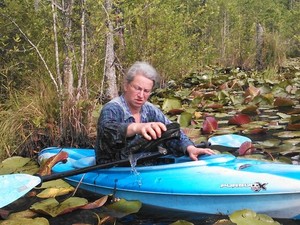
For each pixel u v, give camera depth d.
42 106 2.34
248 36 6.67
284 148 2.01
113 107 1.57
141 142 1.51
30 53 2.57
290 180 1.37
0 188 1.49
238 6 8.29
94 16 2.56
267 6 9.52
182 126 2.63
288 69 5.49
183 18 4.33
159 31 3.82
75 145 2.30
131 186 1.57
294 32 8.45
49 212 1.44
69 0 2.39
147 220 1.43
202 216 1.45
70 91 2.38
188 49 4.70
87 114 2.35
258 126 2.49
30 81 2.63
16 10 2.66
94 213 1.46
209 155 1.59
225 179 1.44
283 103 3.14
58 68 2.31
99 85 2.89
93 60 2.71
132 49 3.69
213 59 6.02
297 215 1.37
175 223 1.30
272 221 1.29
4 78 2.74
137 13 2.71
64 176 1.57
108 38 2.76
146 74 1.56
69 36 2.41
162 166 1.56
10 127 2.28
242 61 6.15
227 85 4.23
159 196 1.52
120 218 1.44
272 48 5.85
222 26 6.61
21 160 2.06
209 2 6.54
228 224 1.32
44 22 2.70
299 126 2.35
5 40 2.67
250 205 1.40
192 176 1.49
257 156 1.88
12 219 1.42
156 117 1.68
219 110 3.09
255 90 3.53
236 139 1.84
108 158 1.64
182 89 4.27
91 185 1.68
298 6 11.43
